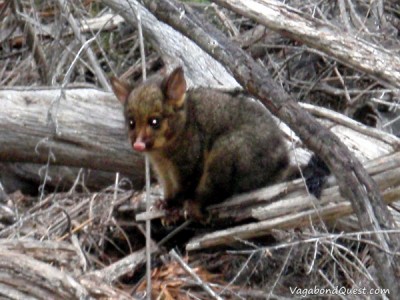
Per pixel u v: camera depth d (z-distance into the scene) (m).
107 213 12.49
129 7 14.54
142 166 13.65
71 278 10.26
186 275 11.42
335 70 15.39
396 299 9.20
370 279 10.52
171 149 11.67
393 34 15.70
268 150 11.59
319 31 11.59
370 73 11.24
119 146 13.66
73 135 13.74
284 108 9.97
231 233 11.17
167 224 12.11
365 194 9.42
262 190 11.41
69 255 11.02
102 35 17.20
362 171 9.52
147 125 11.59
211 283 11.36
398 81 11.05
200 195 11.76
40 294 10.22
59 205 12.97
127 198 12.57
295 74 16.17
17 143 13.92
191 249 11.55
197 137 11.68
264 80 10.16
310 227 11.63
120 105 13.70
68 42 17.09
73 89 13.96
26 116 13.82
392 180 10.34
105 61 16.36
